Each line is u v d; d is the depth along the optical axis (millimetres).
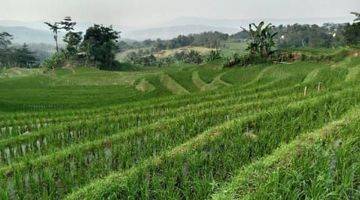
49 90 103938
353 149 17781
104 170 24391
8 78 139125
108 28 182625
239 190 15984
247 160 22328
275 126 26422
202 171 21016
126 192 18906
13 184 23234
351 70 56500
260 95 49094
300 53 102625
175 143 28219
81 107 75812
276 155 17984
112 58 186250
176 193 19000
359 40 138500
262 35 108500
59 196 22156
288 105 29781
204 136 25000
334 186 15172
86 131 36000
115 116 41312
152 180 19781
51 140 34188
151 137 28875
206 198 18312
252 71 93812
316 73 60625
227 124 26844
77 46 183375
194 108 43875
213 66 115000
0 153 32844
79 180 23344
